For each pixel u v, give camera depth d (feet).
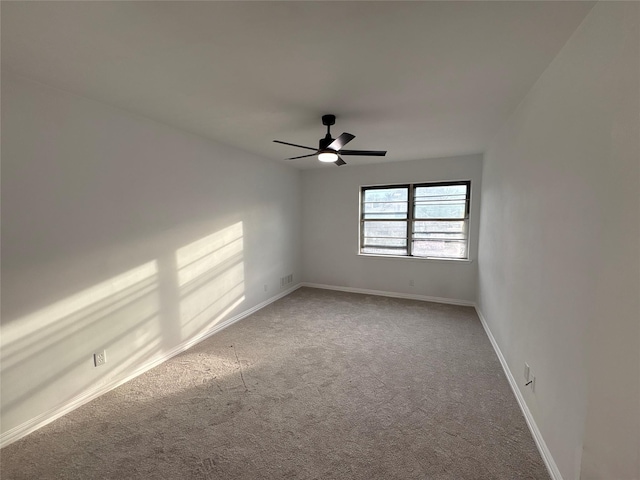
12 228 6.29
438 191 15.85
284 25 4.79
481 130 10.46
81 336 7.51
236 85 6.95
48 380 6.87
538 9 4.40
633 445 3.51
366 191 17.52
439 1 4.23
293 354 10.13
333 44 5.34
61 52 5.52
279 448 6.05
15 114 6.30
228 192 12.55
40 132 6.68
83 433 6.48
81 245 7.50
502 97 7.61
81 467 5.61
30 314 6.59
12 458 5.84
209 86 7.00
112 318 8.21
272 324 12.84
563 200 5.22
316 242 18.76
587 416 4.24
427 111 8.60
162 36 5.07
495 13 4.49
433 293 16.05
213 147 11.68
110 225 8.14
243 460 5.76
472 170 14.65
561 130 5.37
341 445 6.11
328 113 8.73
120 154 8.34
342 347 10.63
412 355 9.99
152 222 9.31
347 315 13.92
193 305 10.89
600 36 4.16
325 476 5.40
